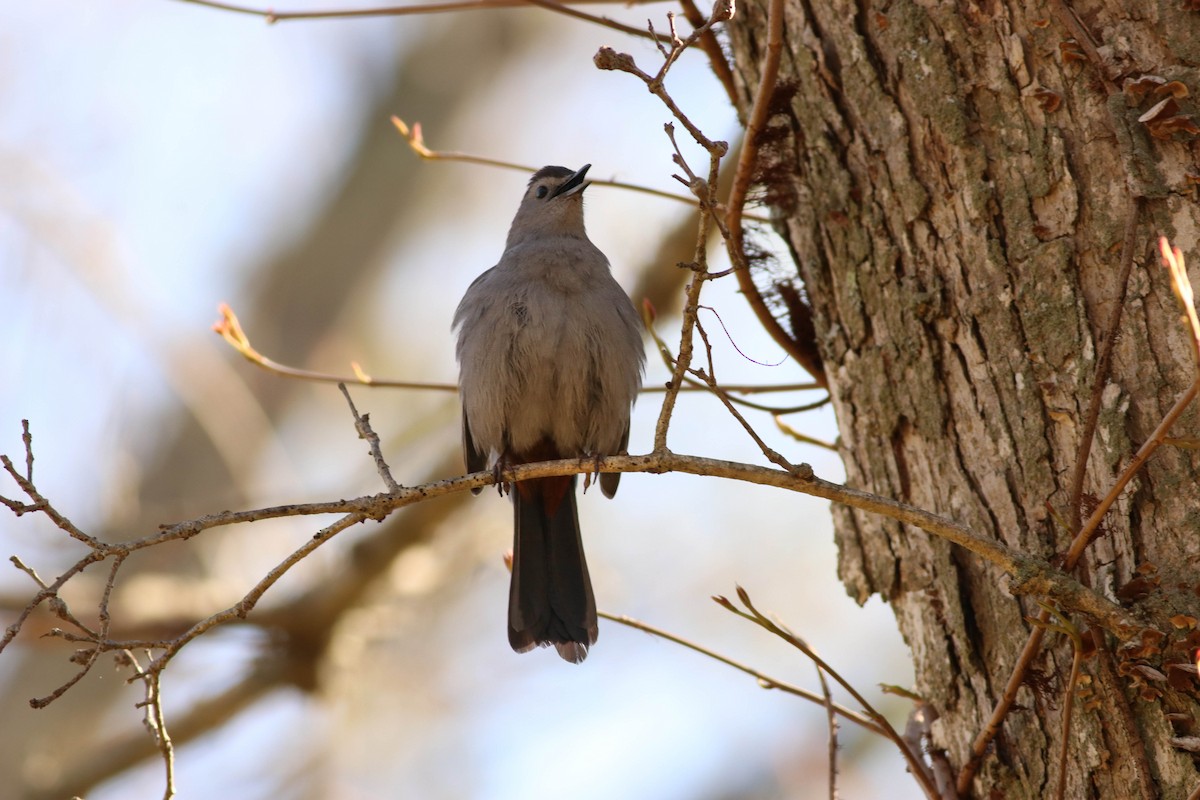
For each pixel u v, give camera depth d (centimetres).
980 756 673
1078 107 675
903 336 735
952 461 710
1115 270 656
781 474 614
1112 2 674
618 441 1035
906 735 738
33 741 1478
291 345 1797
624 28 941
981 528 691
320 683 1438
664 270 1330
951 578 706
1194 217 638
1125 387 642
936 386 720
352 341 1830
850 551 780
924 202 726
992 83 702
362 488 1542
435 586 1510
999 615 684
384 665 1750
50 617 1361
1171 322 636
